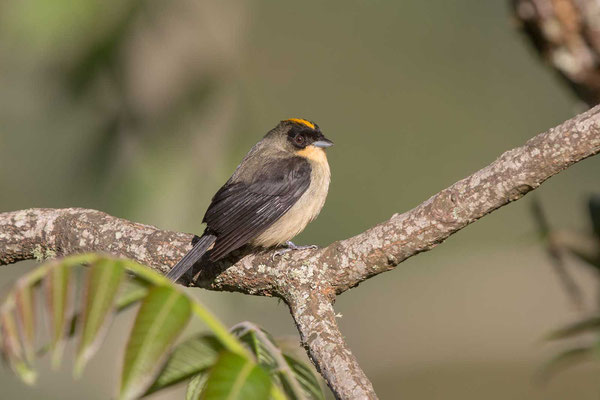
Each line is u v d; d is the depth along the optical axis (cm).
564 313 2303
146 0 1077
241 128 1189
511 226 2688
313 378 445
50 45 992
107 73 1093
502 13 2539
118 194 1123
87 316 326
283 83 2542
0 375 1869
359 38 2566
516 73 2578
